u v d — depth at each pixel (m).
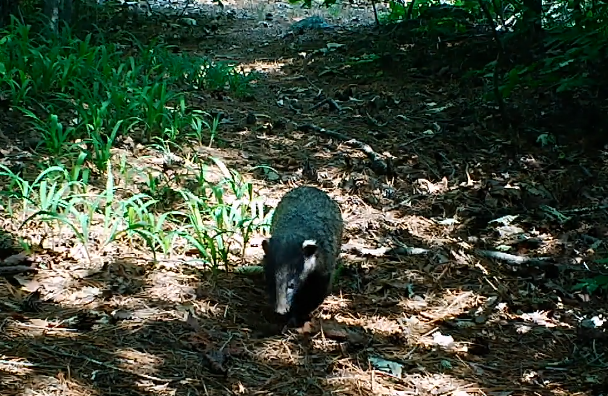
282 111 6.59
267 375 4.16
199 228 4.72
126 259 4.66
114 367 4.10
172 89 6.64
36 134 5.60
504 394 4.15
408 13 8.86
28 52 6.12
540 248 5.09
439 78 7.41
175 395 4.02
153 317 4.35
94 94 5.84
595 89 6.44
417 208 5.40
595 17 6.07
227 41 9.70
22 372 4.02
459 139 6.15
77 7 9.02
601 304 4.68
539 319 4.57
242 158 5.73
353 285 4.72
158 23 10.12
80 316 4.31
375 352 4.32
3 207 4.89
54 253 4.65
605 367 4.31
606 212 5.35
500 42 6.67
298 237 4.40
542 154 5.96
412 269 4.86
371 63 7.87
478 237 5.16
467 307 4.62
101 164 5.27
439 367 4.27
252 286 4.62
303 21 10.25
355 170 5.72
